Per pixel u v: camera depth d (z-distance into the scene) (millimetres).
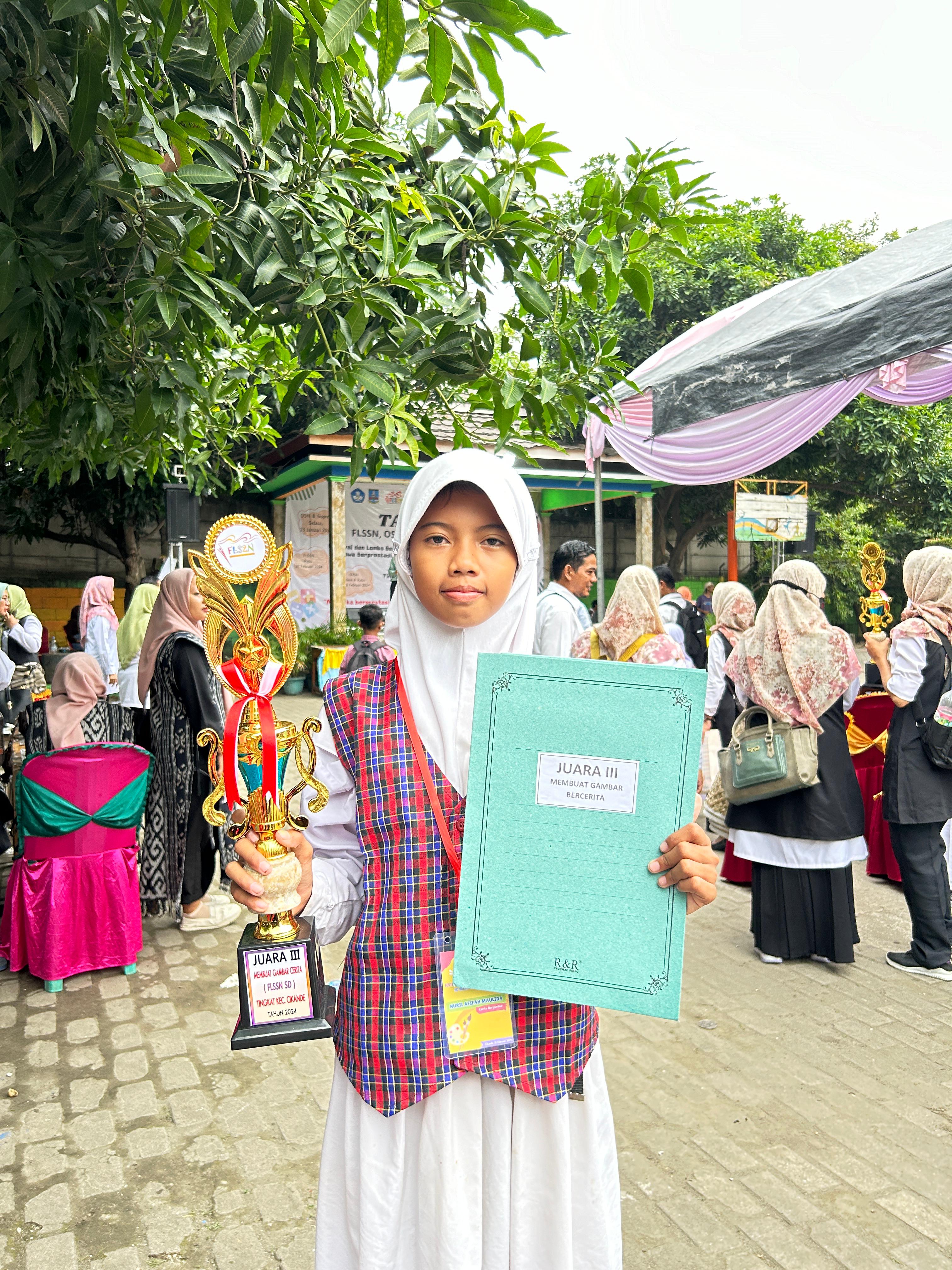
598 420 6289
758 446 5414
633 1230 2342
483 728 1213
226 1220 2393
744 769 3904
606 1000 1166
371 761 1304
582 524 19031
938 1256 2244
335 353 2686
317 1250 1367
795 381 4625
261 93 2311
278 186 2359
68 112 1765
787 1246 2277
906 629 3846
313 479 14195
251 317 2781
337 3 1612
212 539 1338
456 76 2537
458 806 1280
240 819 1343
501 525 1298
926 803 3799
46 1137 2770
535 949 1186
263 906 1303
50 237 2102
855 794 3945
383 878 1287
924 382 5270
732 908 4867
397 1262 1290
